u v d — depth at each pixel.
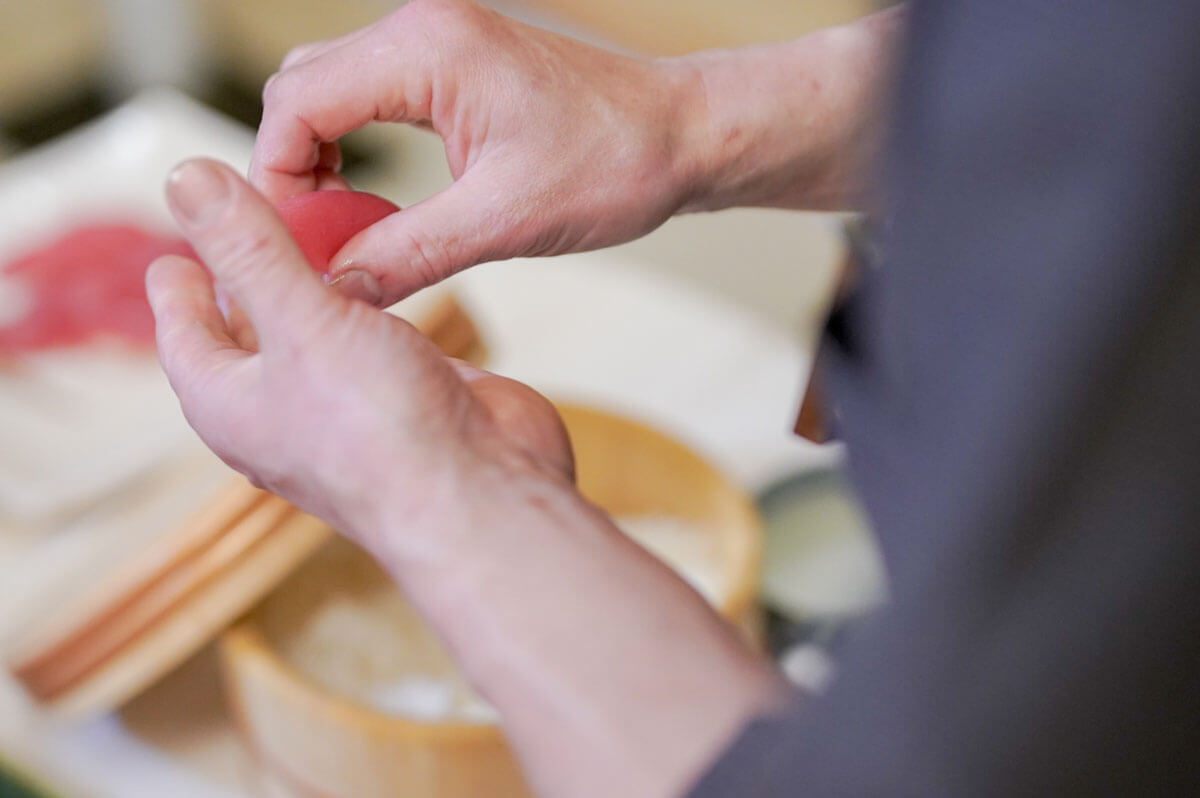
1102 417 0.65
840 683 0.70
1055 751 0.68
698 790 0.72
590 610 0.74
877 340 0.72
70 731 1.07
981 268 0.67
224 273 0.76
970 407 0.67
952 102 0.67
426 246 0.86
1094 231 0.65
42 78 2.07
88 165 1.46
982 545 0.67
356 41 0.87
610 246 0.91
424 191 1.62
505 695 0.75
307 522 1.00
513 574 0.75
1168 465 0.65
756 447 1.21
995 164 0.66
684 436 1.22
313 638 1.03
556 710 0.74
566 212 0.88
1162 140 0.63
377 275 0.86
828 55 0.93
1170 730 0.67
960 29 0.67
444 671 1.03
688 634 0.74
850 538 1.10
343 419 0.76
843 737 0.70
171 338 0.81
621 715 0.73
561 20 1.86
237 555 0.99
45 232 1.36
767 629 1.05
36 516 1.14
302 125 0.87
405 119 0.89
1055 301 0.65
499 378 0.81
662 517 1.08
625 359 1.28
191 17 1.96
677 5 1.79
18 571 1.13
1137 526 0.66
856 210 0.83
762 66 0.92
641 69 0.91
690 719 0.73
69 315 1.24
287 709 0.97
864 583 1.05
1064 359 0.65
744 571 1.00
